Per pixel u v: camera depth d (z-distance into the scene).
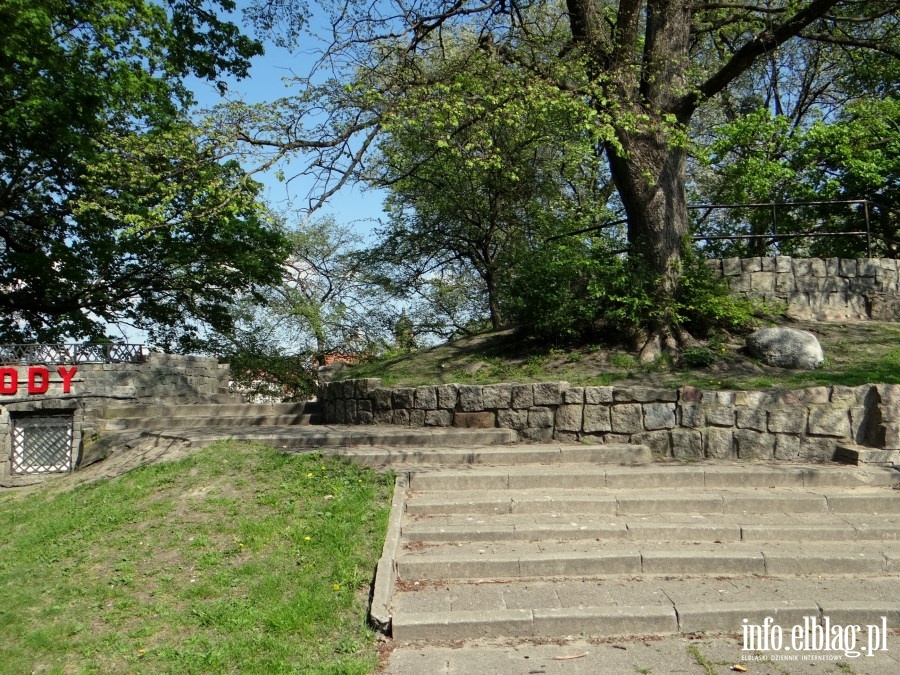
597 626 4.91
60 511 7.76
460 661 4.52
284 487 7.14
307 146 9.43
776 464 7.77
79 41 14.83
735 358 9.95
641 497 6.73
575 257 11.00
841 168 16.88
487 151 11.71
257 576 5.51
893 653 4.59
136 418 12.07
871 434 7.93
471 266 21.00
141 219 9.26
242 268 17.75
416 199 19.19
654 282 10.44
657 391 8.41
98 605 5.29
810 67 18.92
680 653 4.62
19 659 4.66
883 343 10.34
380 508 6.52
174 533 6.38
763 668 4.40
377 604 5.00
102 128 15.25
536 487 7.20
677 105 11.32
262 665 4.40
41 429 12.25
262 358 23.52
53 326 17.19
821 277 11.76
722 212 19.05
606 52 11.11
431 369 11.27
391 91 10.12
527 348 11.30
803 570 5.68
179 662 4.50
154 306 18.67
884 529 6.18
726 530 6.18
